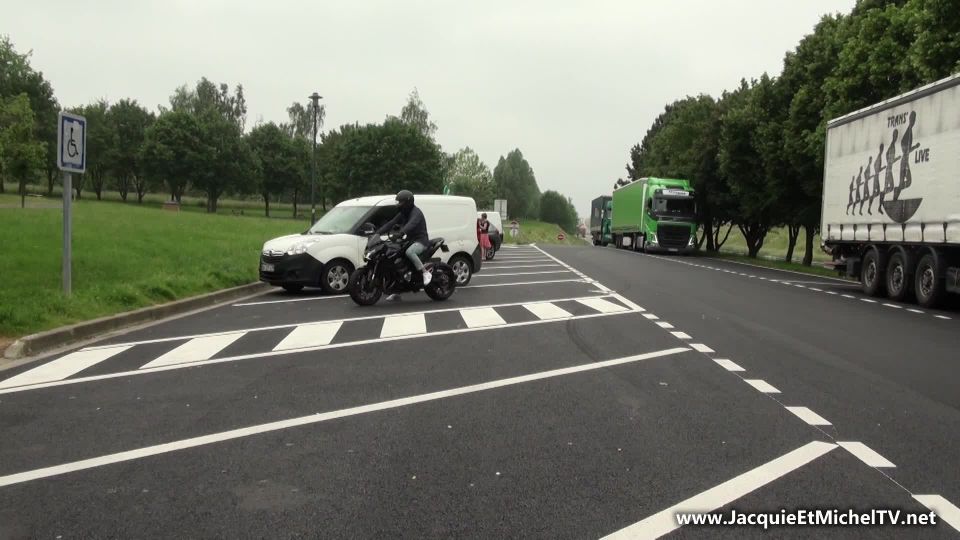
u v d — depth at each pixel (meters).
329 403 6.87
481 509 4.41
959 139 14.73
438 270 15.17
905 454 5.55
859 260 19.48
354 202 17.95
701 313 13.82
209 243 23.39
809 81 31.58
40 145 40.22
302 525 4.16
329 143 101.25
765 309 14.78
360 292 14.35
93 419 6.29
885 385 7.90
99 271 14.93
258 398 7.05
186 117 80.31
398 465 5.17
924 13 19.77
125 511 4.35
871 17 25.11
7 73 56.66
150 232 24.38
